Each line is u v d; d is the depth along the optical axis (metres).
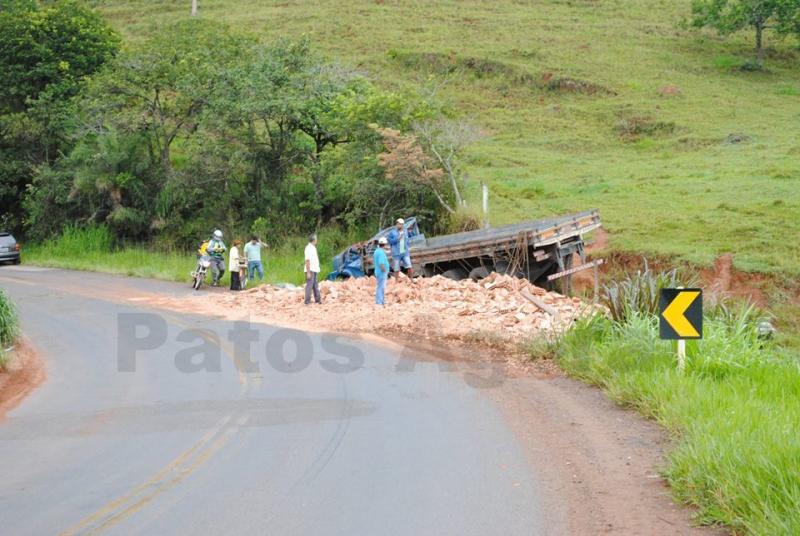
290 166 35.84
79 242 37.62
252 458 8.45
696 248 27.06
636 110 51.16
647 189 35.91
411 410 10.40
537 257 21.80
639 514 6.67
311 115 34.19
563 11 74.44
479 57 60.19
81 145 38.84
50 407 11.31
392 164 29.53
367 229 31.52
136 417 10.45
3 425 10.38
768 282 24.77
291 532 6.39
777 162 38.25
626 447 8.58
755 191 33.53
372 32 67.12
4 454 8.99
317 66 36.50
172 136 38.38
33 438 9.65
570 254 22.94
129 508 7.05
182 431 9.66
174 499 7.25
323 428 9.59
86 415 10.71
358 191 30.70
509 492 7.25
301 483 7.61
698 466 7.19
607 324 13.88
